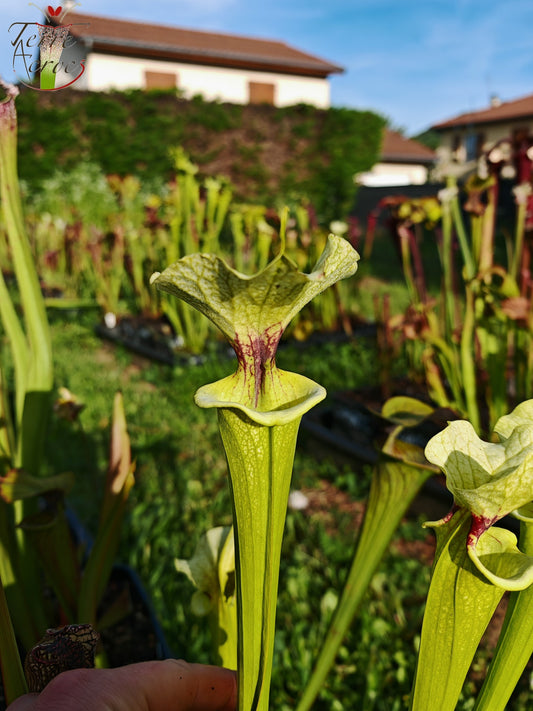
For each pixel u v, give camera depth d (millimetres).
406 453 1092
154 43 22562
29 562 1807
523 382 3701
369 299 9844
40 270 11688
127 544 3422
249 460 729
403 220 4254
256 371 760
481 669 2562
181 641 2600
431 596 797
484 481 762
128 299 9859
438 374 4031
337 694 2436
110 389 6164
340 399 4934
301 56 26359
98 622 1892
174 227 6891
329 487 4309
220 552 1166
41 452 1729
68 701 806
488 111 29375
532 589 780
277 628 2814
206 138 17781
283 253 594
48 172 15922
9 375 5852
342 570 3205
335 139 18562
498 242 13766
